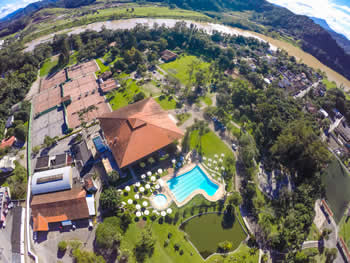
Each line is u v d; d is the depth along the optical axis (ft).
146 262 163.84
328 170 257.14
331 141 297.74
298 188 218.18
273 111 294.66
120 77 368.27
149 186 208.95
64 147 248.11
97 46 446.19
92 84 355.56
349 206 225.76
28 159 232.53
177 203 201.87
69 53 434.71
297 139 238.68
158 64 410.31
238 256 172.35
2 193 192.44
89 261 152.15
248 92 323.78
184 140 260.42
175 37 485.15
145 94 333.21
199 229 187.21
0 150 229.45
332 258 179.32
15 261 160.97
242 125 290.56
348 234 200.75
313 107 337.52
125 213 188.85
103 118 253.24
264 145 270.67
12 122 271.08
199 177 226.79
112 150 224.12
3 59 385.70
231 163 238.07
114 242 170.71
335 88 382.63
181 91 344.69
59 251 168.14
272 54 504.84
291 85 382.83
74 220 183.93
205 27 631.97
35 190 192.75
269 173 238.68
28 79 361.51
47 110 302.25
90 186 199.41
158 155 236.22
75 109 304.91
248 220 195.31
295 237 177.88
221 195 211.20
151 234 177.58
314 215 198.18
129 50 428.56
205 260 169.89
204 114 304.50
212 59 441.27
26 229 179.42
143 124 231.09
